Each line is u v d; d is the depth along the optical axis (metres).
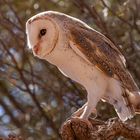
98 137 10.48
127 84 11.16
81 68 11.05
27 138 16.11
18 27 16.12
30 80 16.67
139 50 16.12
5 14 17.34
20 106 17.66
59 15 11.21
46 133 16.20
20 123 17.05
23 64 16.59
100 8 16.59
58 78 16.33
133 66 15.97
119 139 13.77
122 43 15.88
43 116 16.39
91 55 11.07
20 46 16.73
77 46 11.03
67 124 10.60
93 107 10.96
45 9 17.20
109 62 11.18
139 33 16.20
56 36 11.05
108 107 15.35
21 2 17.44
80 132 10.54
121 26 16.28
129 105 11.15
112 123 10.53
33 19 11.15
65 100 16.19
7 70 16.84
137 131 10.52
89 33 11.30
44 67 16.92
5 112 18.02
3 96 18.38
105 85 11.09
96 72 11.05
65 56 11.05
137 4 16.16
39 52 11.10
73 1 16.22
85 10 16.45
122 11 15.82
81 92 15.94
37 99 16.77
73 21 11.28
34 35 11.10
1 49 17.02
